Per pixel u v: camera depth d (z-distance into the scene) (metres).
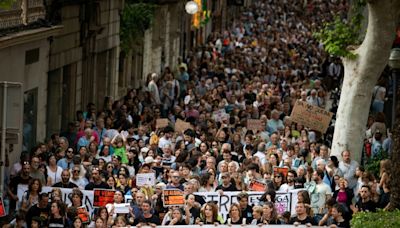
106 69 52.50
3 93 26.62
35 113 39.09
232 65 66.94
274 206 26.47
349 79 36.59
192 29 82.50
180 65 63.41
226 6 101.25
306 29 104.69
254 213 26.06
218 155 33.97
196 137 38.59
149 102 50.12
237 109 44.75
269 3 121.81
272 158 32.34
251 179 30.50
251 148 34.47
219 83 56.50
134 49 59.84
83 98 48.53
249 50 78.31
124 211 26.88
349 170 31.94
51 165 30.45
